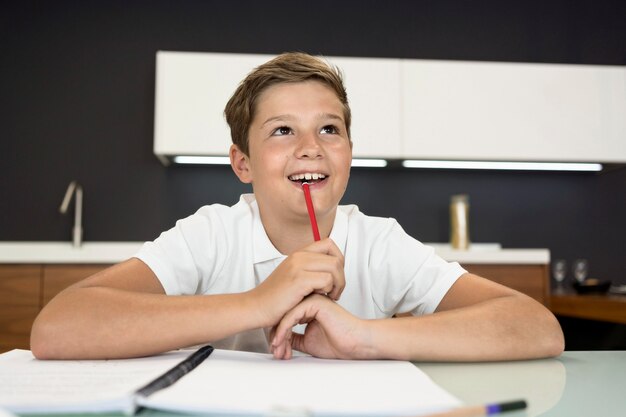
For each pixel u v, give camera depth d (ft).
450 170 11.44
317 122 3.55
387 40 11.53
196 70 9.89
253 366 2.26
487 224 11.44
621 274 11.54
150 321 2.57
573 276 11.48
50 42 11.09
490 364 2.60
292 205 3.55
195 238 3.89
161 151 9.80
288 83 3.59
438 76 10.24
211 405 1.57
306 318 2.60
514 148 10.28
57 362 2.45
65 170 10.92
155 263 3.52
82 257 8.67
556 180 11.60
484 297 3.37
